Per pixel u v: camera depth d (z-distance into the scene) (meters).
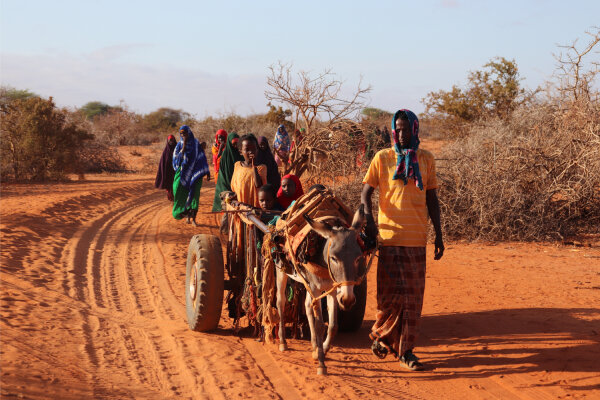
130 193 21.17
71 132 27.09
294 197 6.96
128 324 6.82
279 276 5.87
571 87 14.69
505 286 8.69
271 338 6.05
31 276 8.76
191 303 6.75
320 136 14.30
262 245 6.02
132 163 38.00
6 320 6.38
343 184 13.68
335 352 5.97
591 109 13.79
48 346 5.63
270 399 4.71
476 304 7.73
